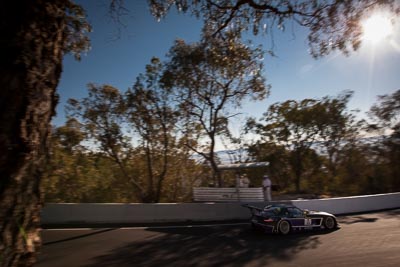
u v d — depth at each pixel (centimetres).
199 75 1988
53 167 1747
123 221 1521
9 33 168
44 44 181
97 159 2089
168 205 1592
